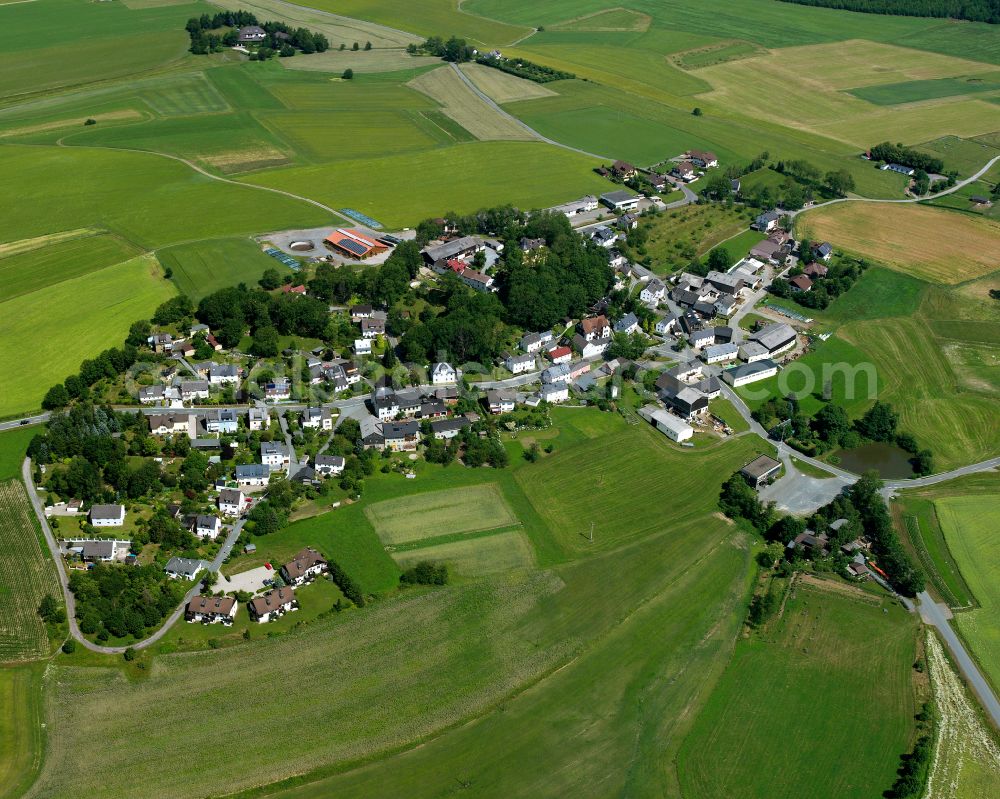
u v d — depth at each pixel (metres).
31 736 169.62
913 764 168.12
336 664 184.62
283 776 163.62
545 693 181.25
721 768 168.50
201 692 178.25
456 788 162.50
